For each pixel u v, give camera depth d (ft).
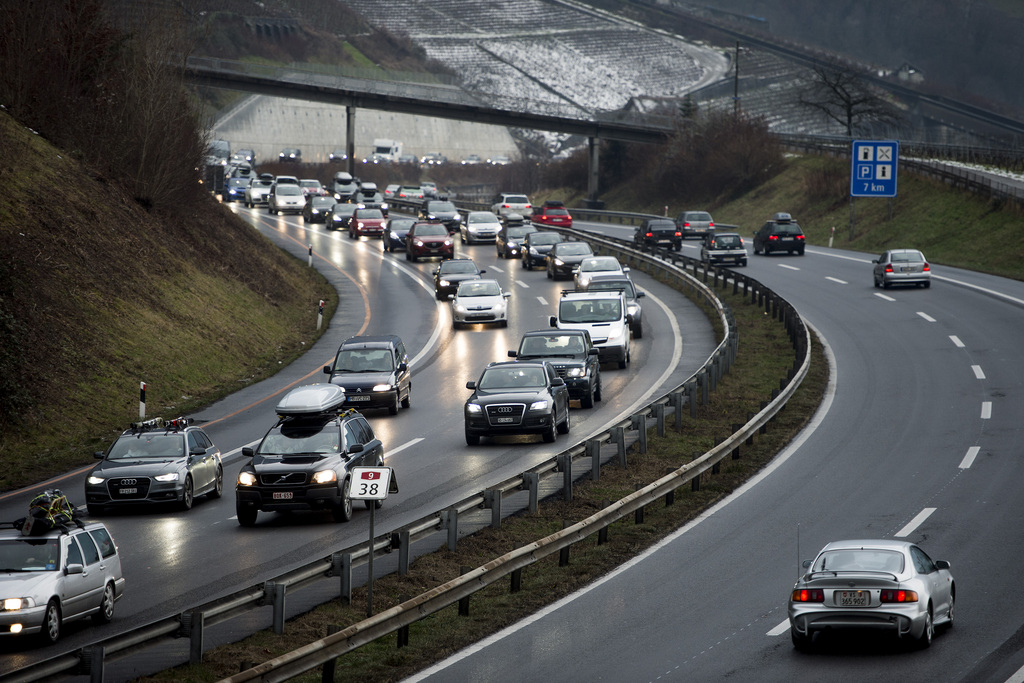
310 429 204.33
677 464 231.09
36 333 316.19
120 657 105.81
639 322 404.77
